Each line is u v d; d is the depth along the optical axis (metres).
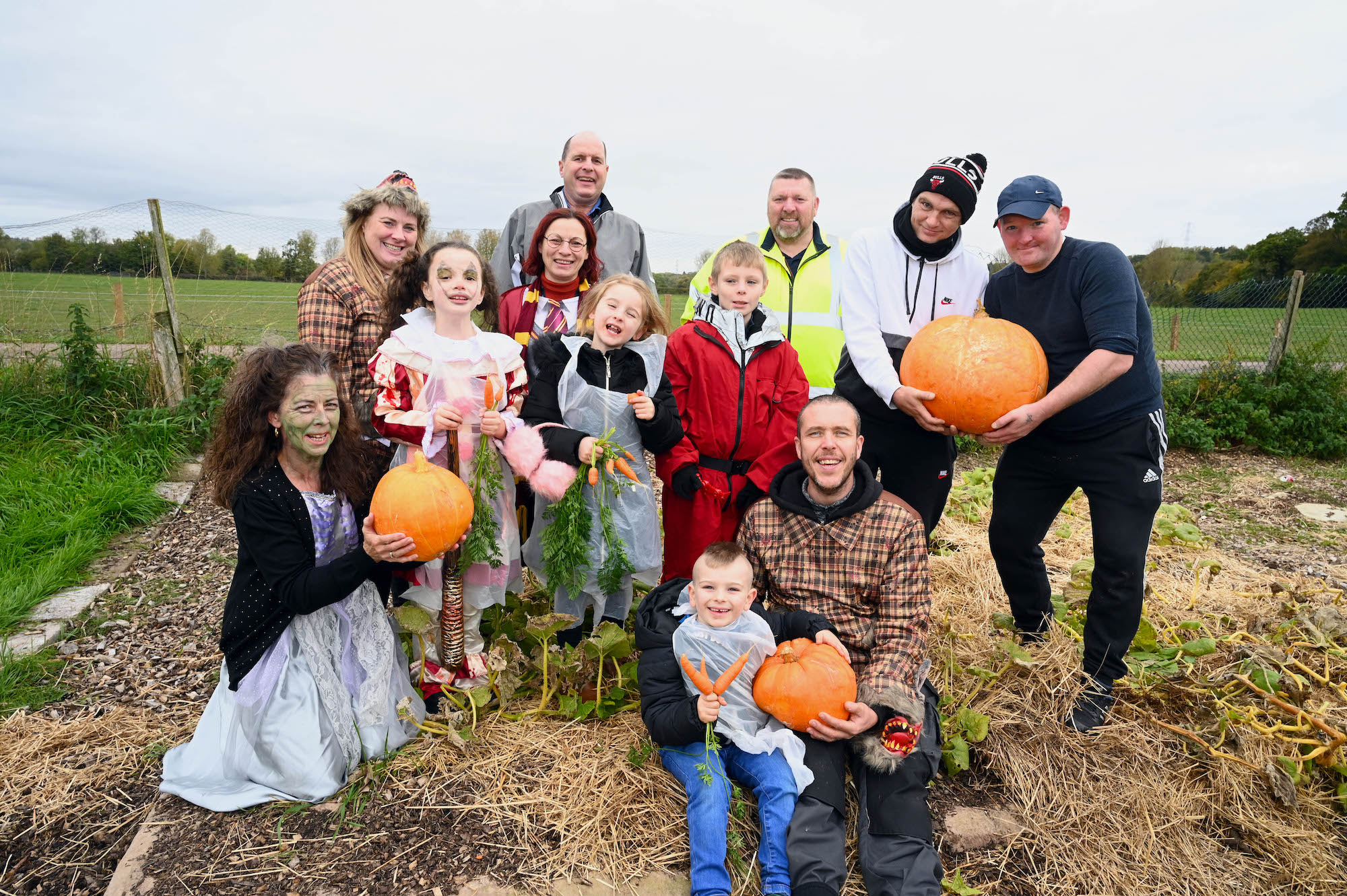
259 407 2.69
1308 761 3.05
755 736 2.66
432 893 2.31
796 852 2.42
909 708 2.66
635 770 2.79
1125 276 3.03
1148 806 2.81
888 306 3.60
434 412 2.88
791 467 3.17
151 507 5.47
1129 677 3.45
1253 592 4.45
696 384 3.56
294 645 2.79
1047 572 4.69
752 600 2.81
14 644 3.73
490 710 3.12
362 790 2.70
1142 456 3.15
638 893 2.37
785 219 4.48
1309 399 8.57
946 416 3.14
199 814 2.60
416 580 3.15
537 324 3.82
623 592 3.50
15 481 5.38
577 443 3.11
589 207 4.72
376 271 3.79
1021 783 2.87
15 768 2.86
